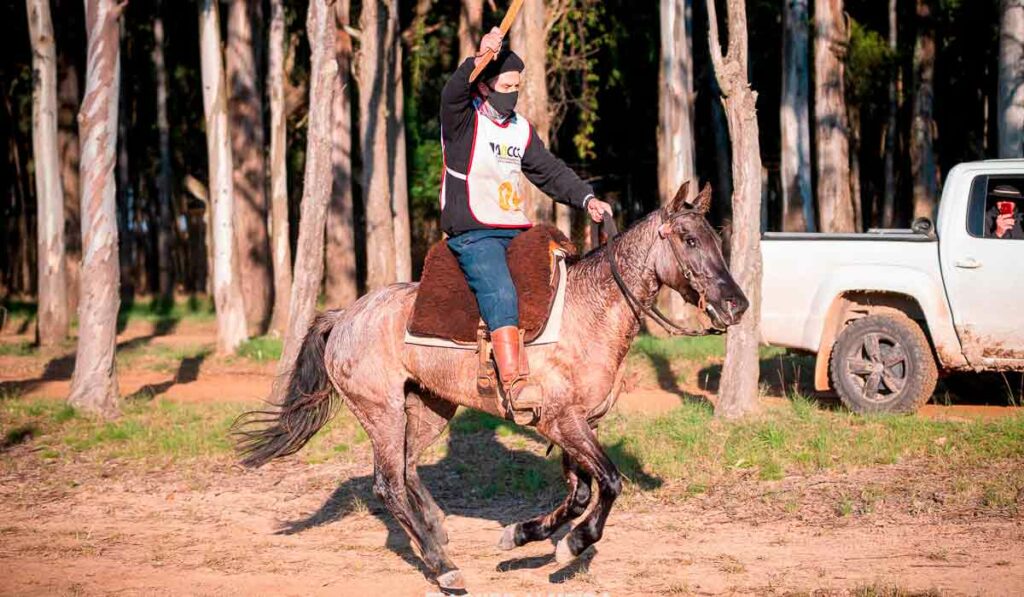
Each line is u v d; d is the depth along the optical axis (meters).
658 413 10.70
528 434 9.93
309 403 6.76
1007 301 9.77
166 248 31.58
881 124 31.66
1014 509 7.10
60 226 20.11
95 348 11.76
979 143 29.34
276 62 20.92
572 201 5.98
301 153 33.72
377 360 6.32
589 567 6.30
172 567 6.57
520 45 16.53
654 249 5.64
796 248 10.64
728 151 27.39
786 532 6.95
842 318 10.73
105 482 8.97
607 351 5.68
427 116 29.11
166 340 21.34
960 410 10.61
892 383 10.13
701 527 7.16
